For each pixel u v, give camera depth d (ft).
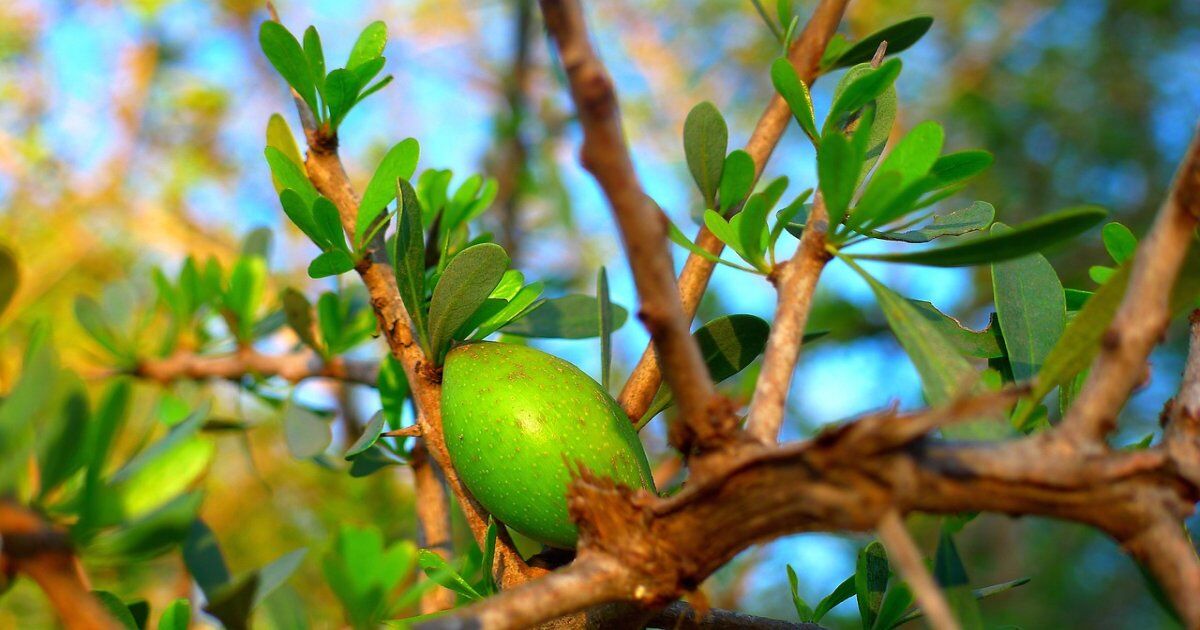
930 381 0.83
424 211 1.12
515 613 0.79
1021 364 0.93
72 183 2.79
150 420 0.83
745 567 1.91
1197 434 0.81
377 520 1.55
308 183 1.01
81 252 2.56
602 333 0.99
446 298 0.95
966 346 0.98
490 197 1.14
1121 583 2.78
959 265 0.84
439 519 1.12
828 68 1.09
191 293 1.33
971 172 0.91
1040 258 0.95
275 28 0.98
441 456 0.97
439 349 0.97
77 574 0.77
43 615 1.24
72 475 0.79
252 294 1.28
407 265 0.96
